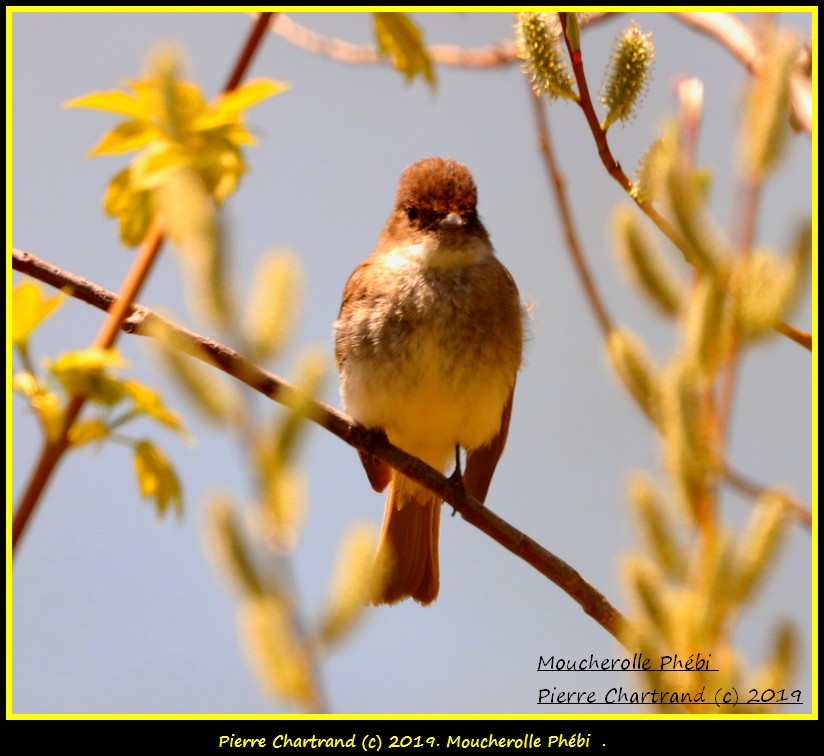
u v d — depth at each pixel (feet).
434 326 28.91
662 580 10.78
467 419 29.43
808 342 14.01
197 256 9.78
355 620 9.77
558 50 16.19
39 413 14.38
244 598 9.63
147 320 12.96
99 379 14.66
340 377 29.89
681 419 10.93
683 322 11.43
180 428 15.03
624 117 15.76
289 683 9.50
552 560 21.18
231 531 9.70
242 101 15.81
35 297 14.60
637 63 15.87
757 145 11.25
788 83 11.26
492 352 29.37
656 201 12.07
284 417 9.87
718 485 10.93
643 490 11.00
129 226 15.92
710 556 10.56
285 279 10.06
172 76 15.24
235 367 16.25
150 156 15.23
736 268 10.95
